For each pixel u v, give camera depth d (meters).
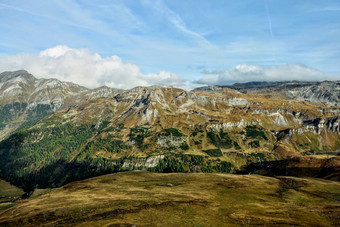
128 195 98.50
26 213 78.69
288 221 65.81
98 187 124.12
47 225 63.50
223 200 90.31
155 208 75.19
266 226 61.31
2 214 87.38
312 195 103.00
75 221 64.69
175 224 60.75
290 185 123.56
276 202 90.38
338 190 110.88
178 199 88.88
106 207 77.75
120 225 58.44
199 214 70.25
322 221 66.69
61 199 97.56
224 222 63.97
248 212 74.44
